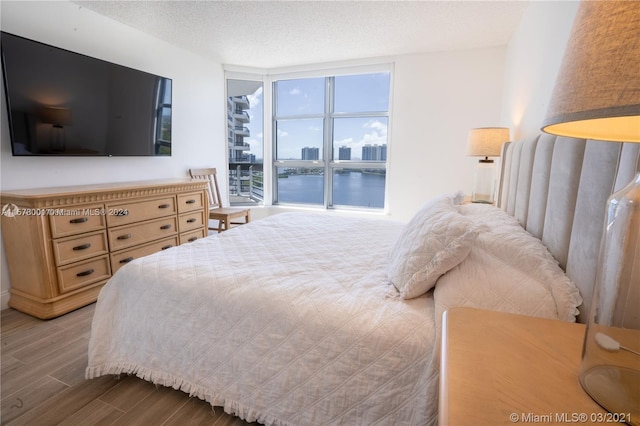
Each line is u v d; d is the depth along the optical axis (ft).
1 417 4.41
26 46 7.20
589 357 1.83
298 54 12.49
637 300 1.80
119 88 9.28
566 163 3.50
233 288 4.23
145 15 9.19
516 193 6.11
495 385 1.82
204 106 13.04
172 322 4.43
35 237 6.77
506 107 10.56
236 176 15.14
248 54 12.55
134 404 4.64
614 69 1.36
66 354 5.84
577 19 1.61
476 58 11.55
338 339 3.52
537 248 3.57
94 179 9.25
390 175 13.19
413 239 4.21
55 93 7.79
